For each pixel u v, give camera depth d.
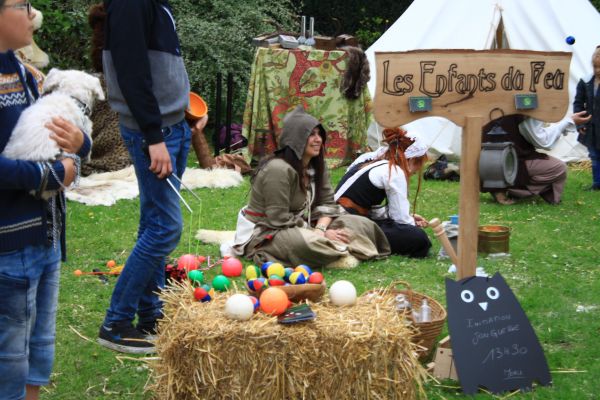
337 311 3.27
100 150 8.98
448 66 3.68
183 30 12.27
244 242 5.70
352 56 9.60
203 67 12.26
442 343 3.82
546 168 7.98
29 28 2.64
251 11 12.92
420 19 10.59
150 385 3.45
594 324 4.43
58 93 2.81
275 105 9.66
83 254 5.92
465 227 3.87
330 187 5.88
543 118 3.85
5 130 2.62
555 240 6.48
